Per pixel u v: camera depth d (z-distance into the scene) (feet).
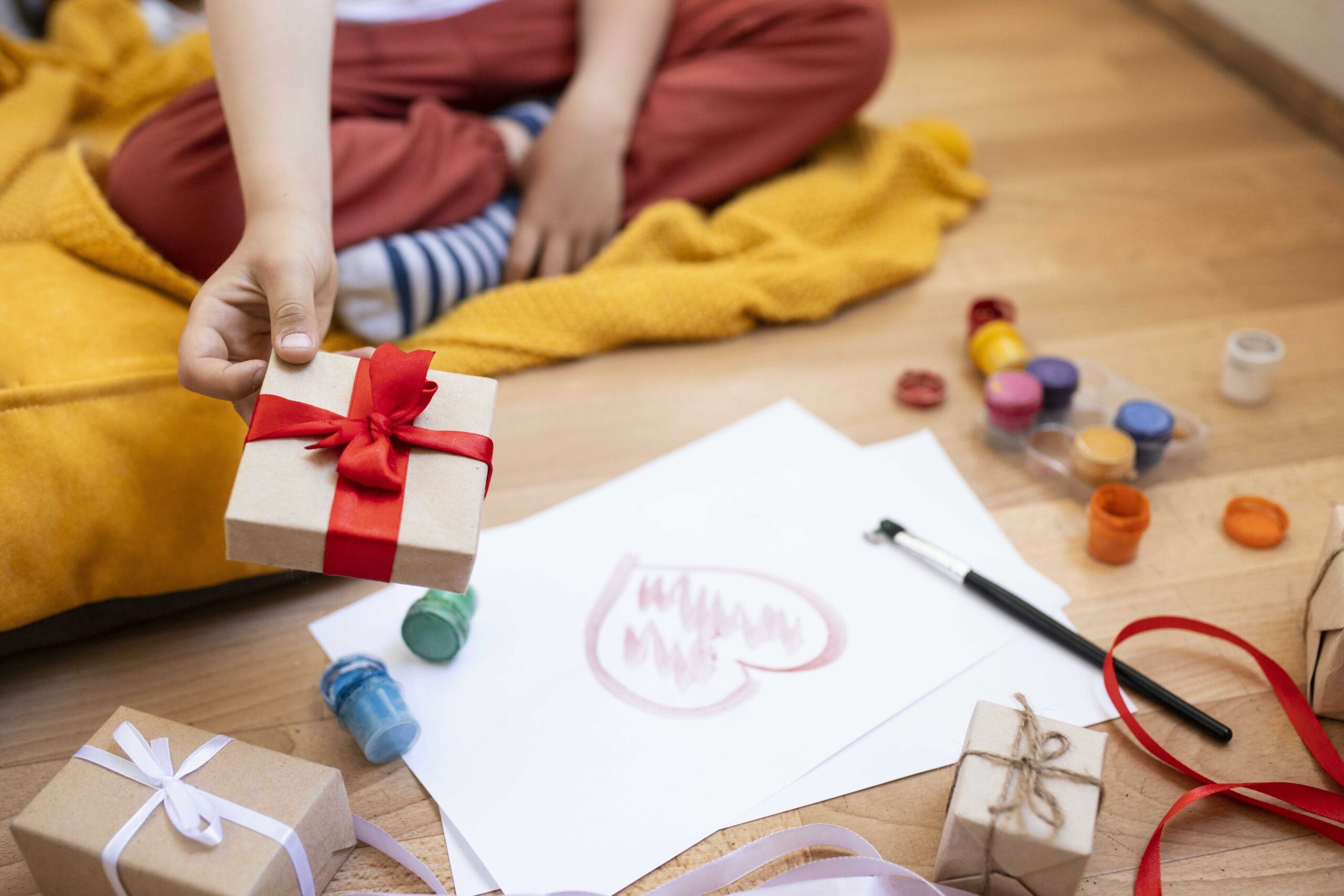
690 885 2.22
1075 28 6.17
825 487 3.24
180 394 2.88
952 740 2.54
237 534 2.08
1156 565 3.02
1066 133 5.20
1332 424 3.49
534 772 2.48
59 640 2.81
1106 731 2.56
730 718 2.59
